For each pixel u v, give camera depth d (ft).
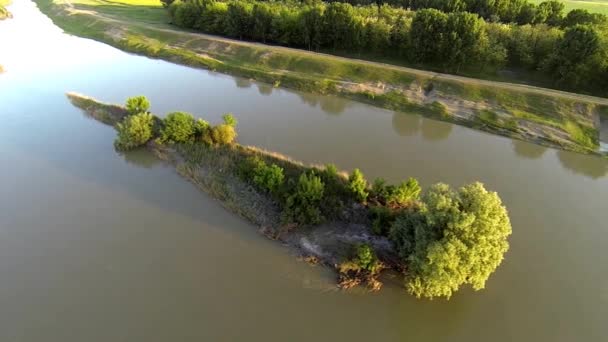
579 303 106.32
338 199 134.51
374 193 136.36
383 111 219.61
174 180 153.99
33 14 459.73
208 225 131.64
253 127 195.72
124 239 126.62
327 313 104.37
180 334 98.89
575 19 274.36
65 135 185.88
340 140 185.98
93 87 242.17
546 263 118.42
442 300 107.45
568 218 138.00
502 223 98.73
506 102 210.79
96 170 160.45
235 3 320.70
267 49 290.76
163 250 122.52
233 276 114.01
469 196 100.94
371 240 121.08
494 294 108.99
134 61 296.71
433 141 188.44
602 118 198.08
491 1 310.45
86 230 130.21
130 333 99.09
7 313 103.65
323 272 114.42
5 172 158.40
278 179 136.56
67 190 148.66
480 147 184.14
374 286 109.50
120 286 111.24
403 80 239.09
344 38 282.56
